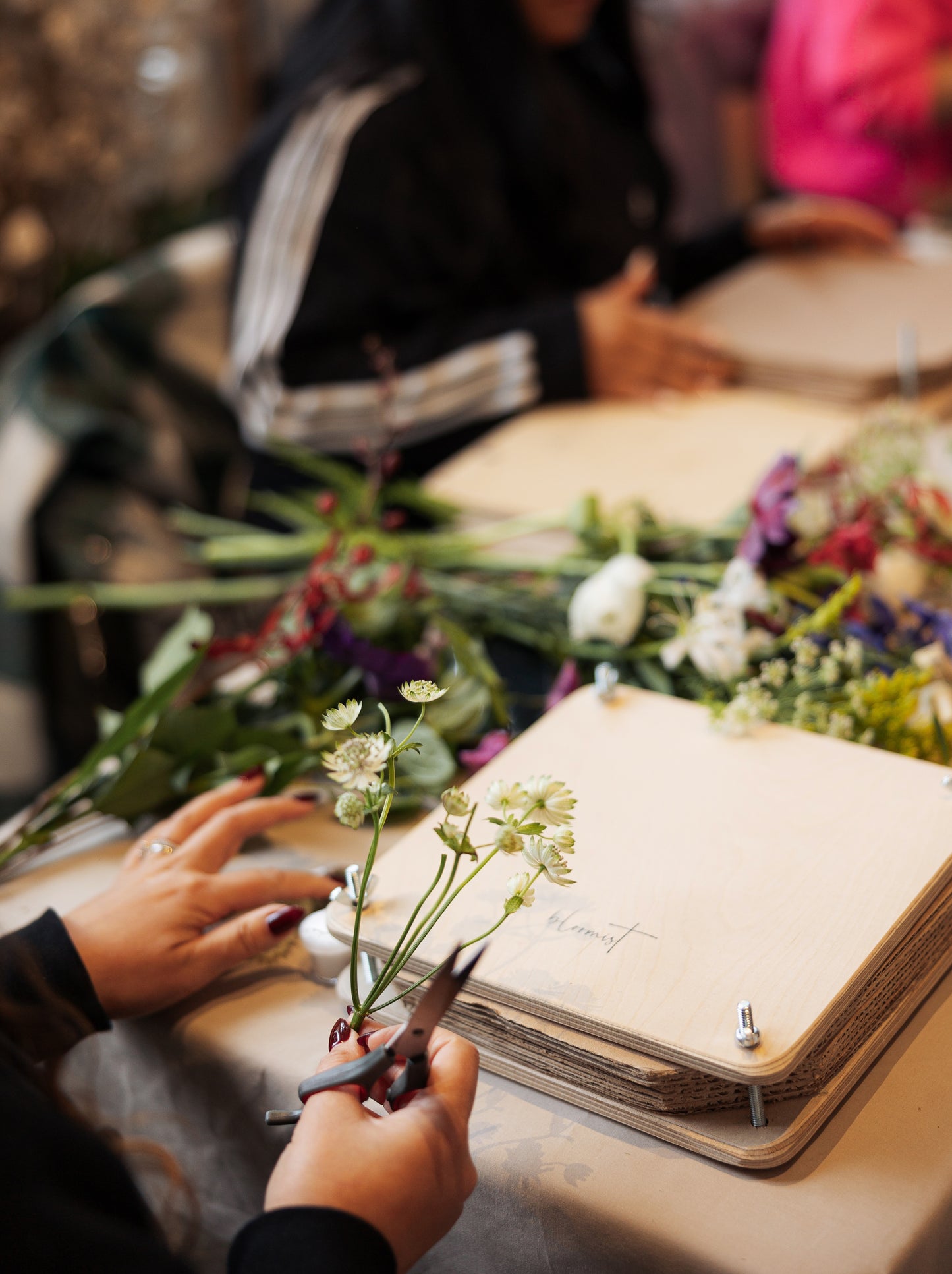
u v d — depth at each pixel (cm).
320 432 204
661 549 150
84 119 258
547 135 231
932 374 178
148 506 233
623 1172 107
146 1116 122
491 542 153
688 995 106
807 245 245
